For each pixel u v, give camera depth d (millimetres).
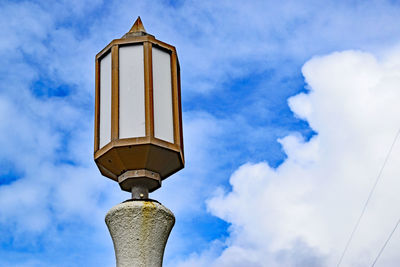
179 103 5066
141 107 4727
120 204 4469
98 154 4703
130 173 4664
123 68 4898
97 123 4895
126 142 4570
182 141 4922
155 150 4605
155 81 4863
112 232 4465
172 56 5059
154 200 4566
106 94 4926
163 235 4465
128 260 4336
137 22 5184
